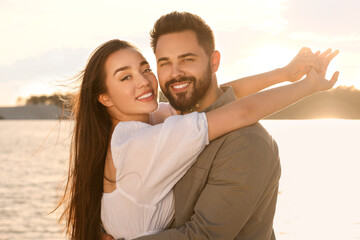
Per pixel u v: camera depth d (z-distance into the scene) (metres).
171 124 1.91
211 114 1.91
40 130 94.31
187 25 2.08
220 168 1.87
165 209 2.00
